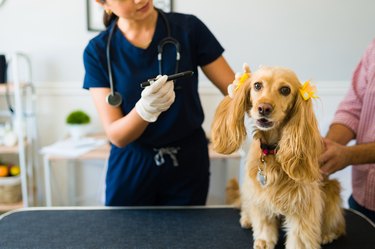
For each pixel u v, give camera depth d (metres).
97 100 1.00
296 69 1.98
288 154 0.72
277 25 1.92
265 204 0.79
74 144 1.73
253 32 1.92
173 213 1.03
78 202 2.09
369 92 0.95
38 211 1.03
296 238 0.78
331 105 2.02
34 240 0.87
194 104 1.06
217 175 2.07
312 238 0.77
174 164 1.09
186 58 1.02
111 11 0.96
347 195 1.45
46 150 1.67
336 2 1.90
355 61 1.98
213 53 1.07
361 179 1.05
